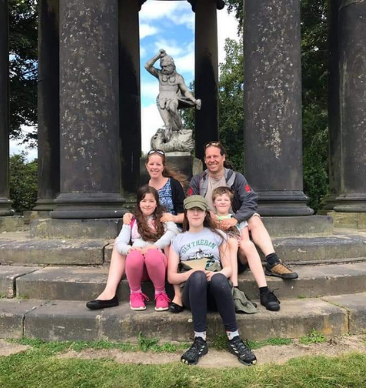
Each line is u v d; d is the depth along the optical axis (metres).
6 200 8.54
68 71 6.18
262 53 6.27
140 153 12.41
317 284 4.76
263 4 6.28
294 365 3.40
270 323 4.02
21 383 3.13
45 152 10.75
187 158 8.71
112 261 4.50
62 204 6.17
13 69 19.19
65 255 5.40
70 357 3.68
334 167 10.12
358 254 5.74
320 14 17.09
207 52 12.85
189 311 4.16
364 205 8.14
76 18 6.17
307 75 17.38
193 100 9.07
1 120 8.48
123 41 12.16
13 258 5.54
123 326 4.00
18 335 4.13
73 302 4.57
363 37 8.00
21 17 18.64
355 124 8.15
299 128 6.37
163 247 4.29
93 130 6.12
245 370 3.35
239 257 4.68
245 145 6.49
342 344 3.92
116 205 6.30
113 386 3.07
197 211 4.16
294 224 6.07
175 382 3.13
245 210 4.79
